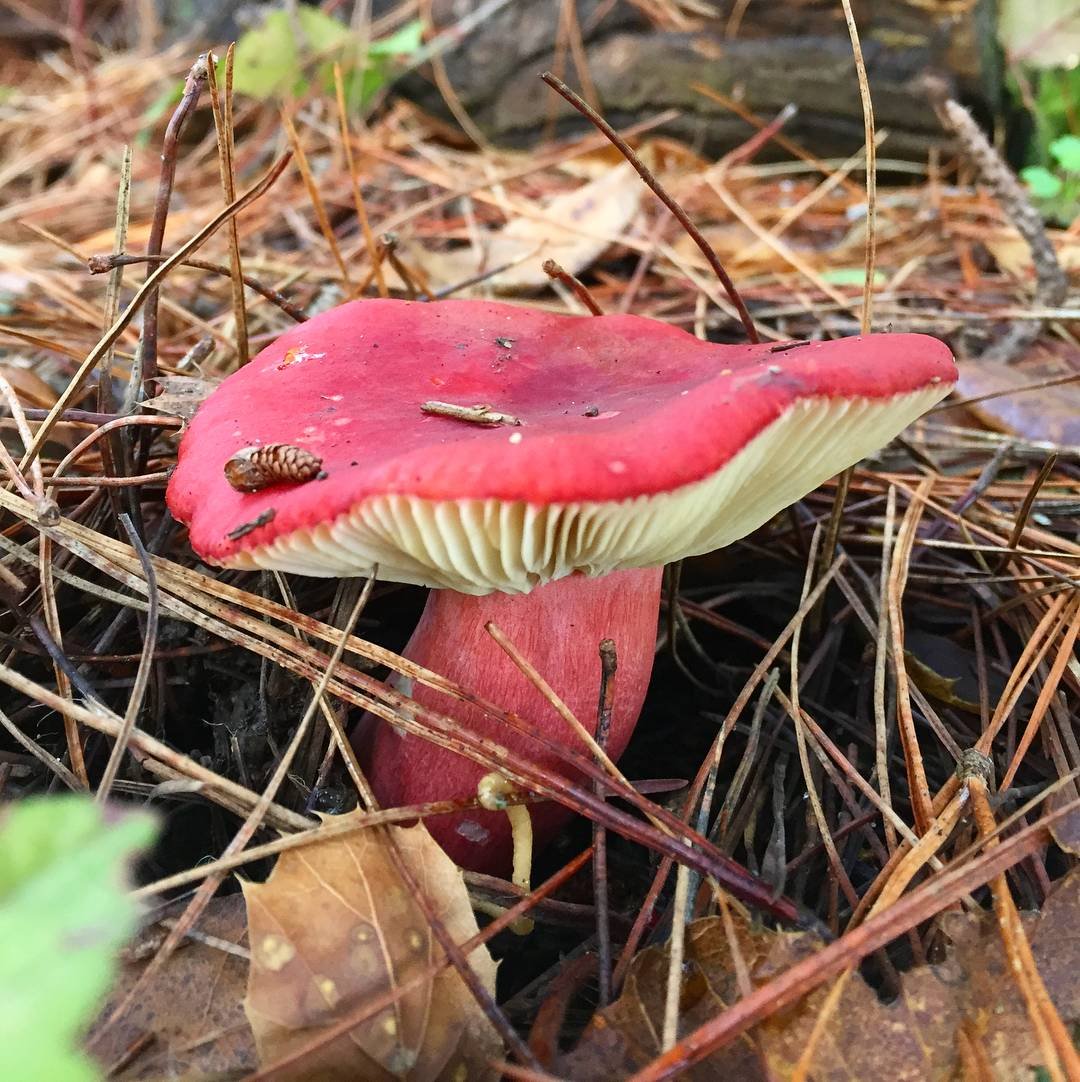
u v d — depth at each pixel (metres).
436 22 0.36
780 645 0.14
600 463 0.09
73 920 0.08
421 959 0.10
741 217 0.27
